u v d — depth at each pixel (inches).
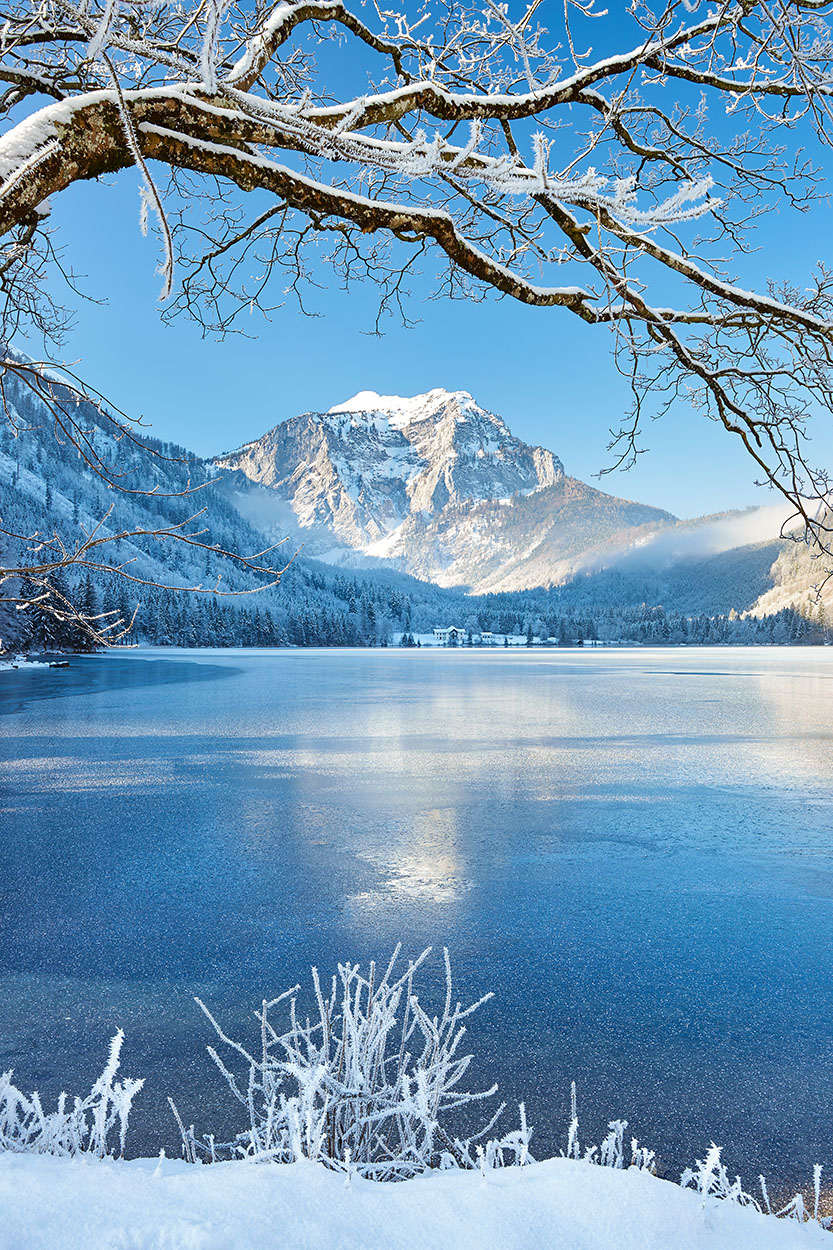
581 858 393.7
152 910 311.4
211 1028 210.8
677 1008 226.8
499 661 3676.2
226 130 79.4
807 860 389.7
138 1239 59.9
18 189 72.4
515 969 254.8
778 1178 147.1
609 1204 74.8
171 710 1219.2
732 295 115.5
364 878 357.7
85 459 92.4
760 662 3462.1
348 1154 80.8
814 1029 214.4
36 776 630.5
